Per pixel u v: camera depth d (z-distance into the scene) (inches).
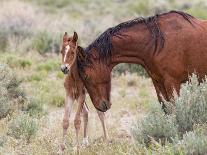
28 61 957.2
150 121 474.6
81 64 501.4
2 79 705.0
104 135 551.8
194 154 414.9
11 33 1154.7
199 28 506.3
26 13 1312.7
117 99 766.5
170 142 465.1
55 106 736.3
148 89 835.4
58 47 1089.4
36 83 837.8
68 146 511.5
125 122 642.2
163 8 1818.4
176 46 497.7
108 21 1462.8
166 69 498.6
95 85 503.8
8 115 617.9
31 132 553.9
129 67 925.8
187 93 482.0
